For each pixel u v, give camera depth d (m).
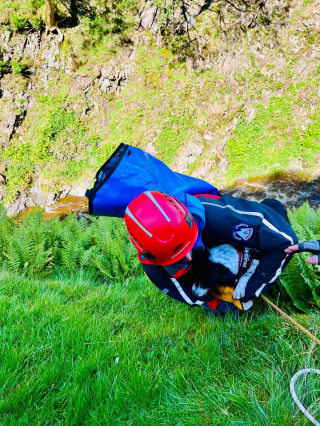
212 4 14.24
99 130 14.97
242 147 14.73
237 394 2.14
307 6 13.92
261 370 2.35
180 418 2.04
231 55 14.70
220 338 2.66
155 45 14.73
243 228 2.21
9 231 6.75
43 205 14.17
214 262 2.42
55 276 5.57
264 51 14.56
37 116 14.50
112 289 4.08
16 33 14.00
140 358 2.54
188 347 2.66
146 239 2.03
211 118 14.84
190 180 2.58
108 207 2.11
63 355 2.50
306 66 14.30
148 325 3.00
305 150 14.34
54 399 2.16
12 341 2.70
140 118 14.88
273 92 14.72
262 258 2.40
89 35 14.39
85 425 2.02
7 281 4.16
